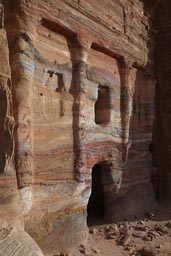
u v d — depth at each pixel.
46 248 6.80
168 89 13.63
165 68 13.59
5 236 4.90
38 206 6.67
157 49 13.71
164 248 7.95
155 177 13.51
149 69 12.20
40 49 7.00
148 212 10.81
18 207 5.51
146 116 12.11
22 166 6.02
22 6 6.28
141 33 11.39
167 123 13.66
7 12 6.30
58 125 7.37
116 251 7.56
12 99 6.09
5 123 5.45
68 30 7.59
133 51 10.73
